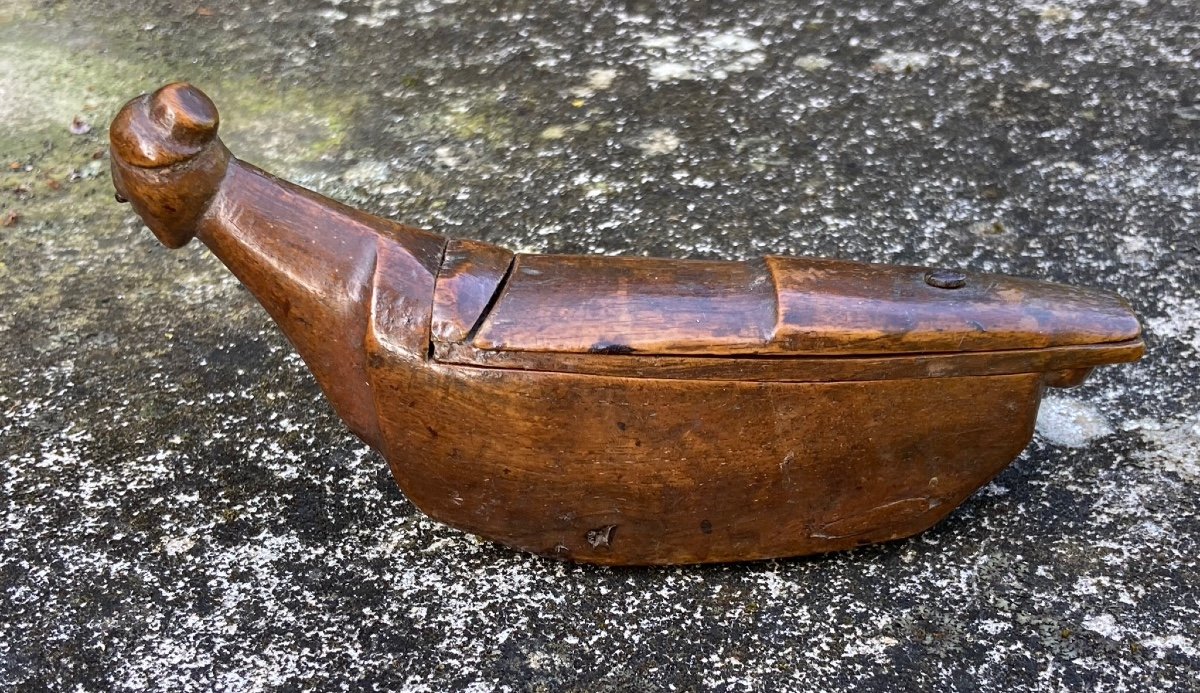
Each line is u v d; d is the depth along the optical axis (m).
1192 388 0.39
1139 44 0.56
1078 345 0.31
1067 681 0.31
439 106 0.54
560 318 0.30
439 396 0.30
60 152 0.52
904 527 0.33
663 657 0.32
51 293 0.45
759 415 0.30
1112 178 0.49
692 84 0.55
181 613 0.33
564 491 0.31
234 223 0.30
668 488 0.31
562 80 0.56
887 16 0.59
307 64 0.58
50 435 0.39
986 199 0.48
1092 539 0.34
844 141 0.51
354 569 0.34
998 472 0.33
